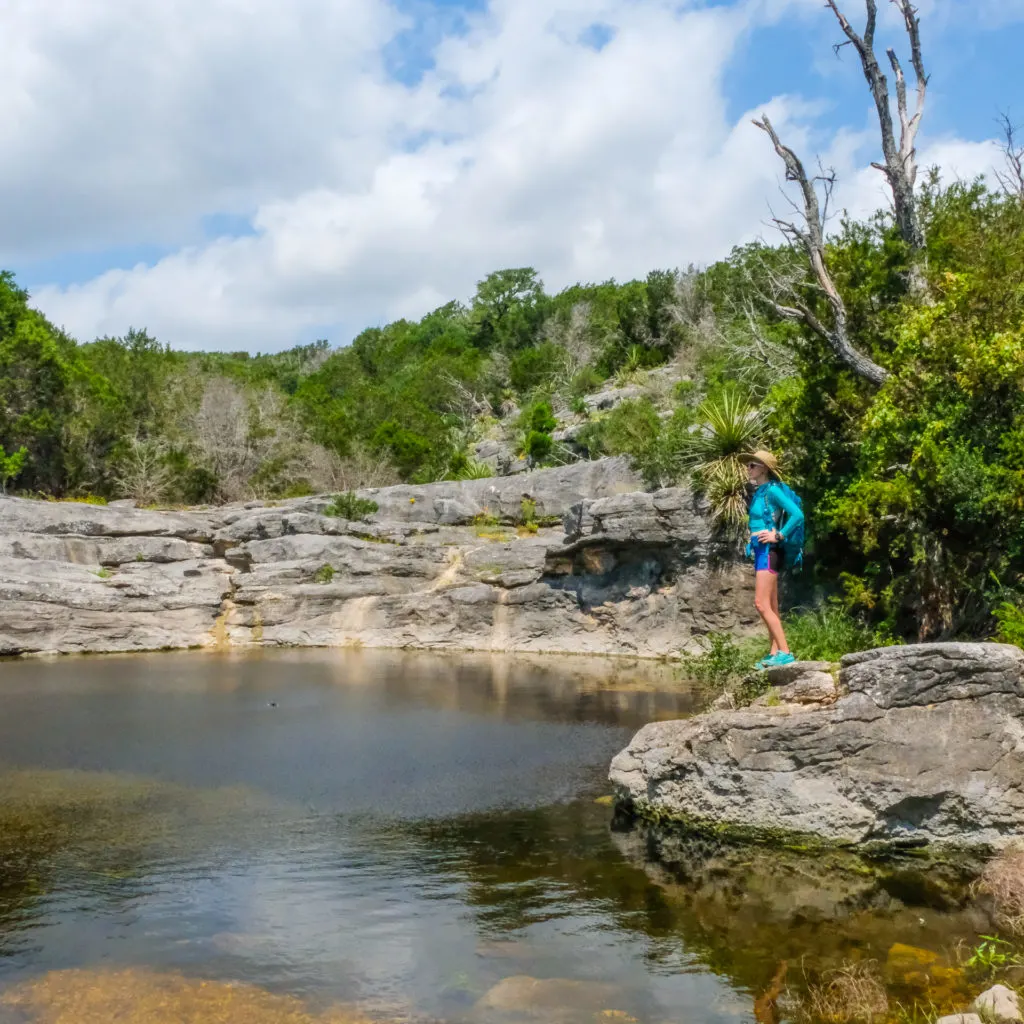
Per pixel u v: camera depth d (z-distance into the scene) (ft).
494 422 187.62
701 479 73.72
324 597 86.38
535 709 50.57
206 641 82.64
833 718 27.63
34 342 135.13
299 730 44.93
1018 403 46.26
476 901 22.75
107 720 47.55
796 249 83.41
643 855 26.53
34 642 75.46
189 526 93.04
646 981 18.44
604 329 203.31
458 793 33.22
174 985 18.24
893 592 52.39
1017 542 44.70
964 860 26.27
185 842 27.35
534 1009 17.30
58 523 87.61
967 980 18.29
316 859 25.85
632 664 71.05
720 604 72.59
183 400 161.68
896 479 48.60
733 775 28.40
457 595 84.43
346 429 169.78
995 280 48.39
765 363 100.73
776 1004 17.40
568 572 82.74
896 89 69.00
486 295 267.59
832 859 26.50
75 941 20.26
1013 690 26.58
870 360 62.64
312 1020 16.92
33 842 27.43
